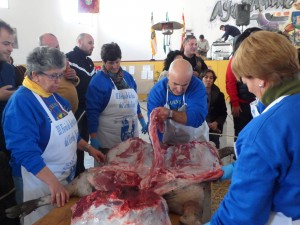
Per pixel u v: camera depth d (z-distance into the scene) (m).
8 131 1.53
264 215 0.90
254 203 0.88
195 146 1.83
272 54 0.88
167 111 1.80
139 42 12.04
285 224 0.91
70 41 10.14
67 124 1.74
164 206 1.30
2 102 2.00
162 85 1.98
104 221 1.20
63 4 9.82
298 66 0.92
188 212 1.36
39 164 1.50
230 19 10.90
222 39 9.85
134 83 2.80
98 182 1.51
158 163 1.60
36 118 1.57
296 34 10.36
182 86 1.80
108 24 12.11
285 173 0.87
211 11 11.09
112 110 2.51
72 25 10.25
